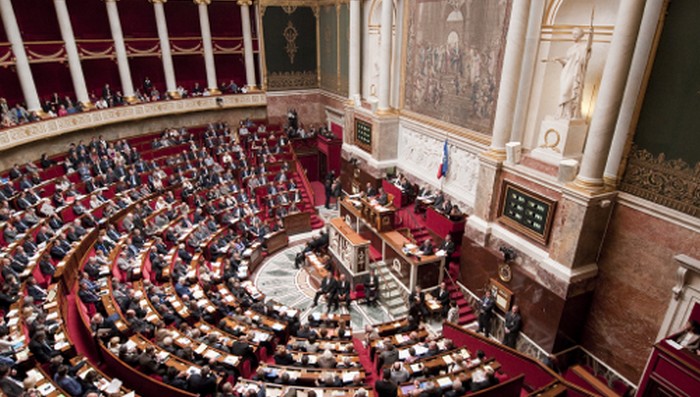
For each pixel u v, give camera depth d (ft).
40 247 48.11
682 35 32.01
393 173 73.97
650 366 30.68
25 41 72.69
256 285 61.05
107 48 81.20
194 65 99.91
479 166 49.80
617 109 35.68
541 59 45.11
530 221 44.75
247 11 92.07
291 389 32.12
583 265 40.01
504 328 47.78
